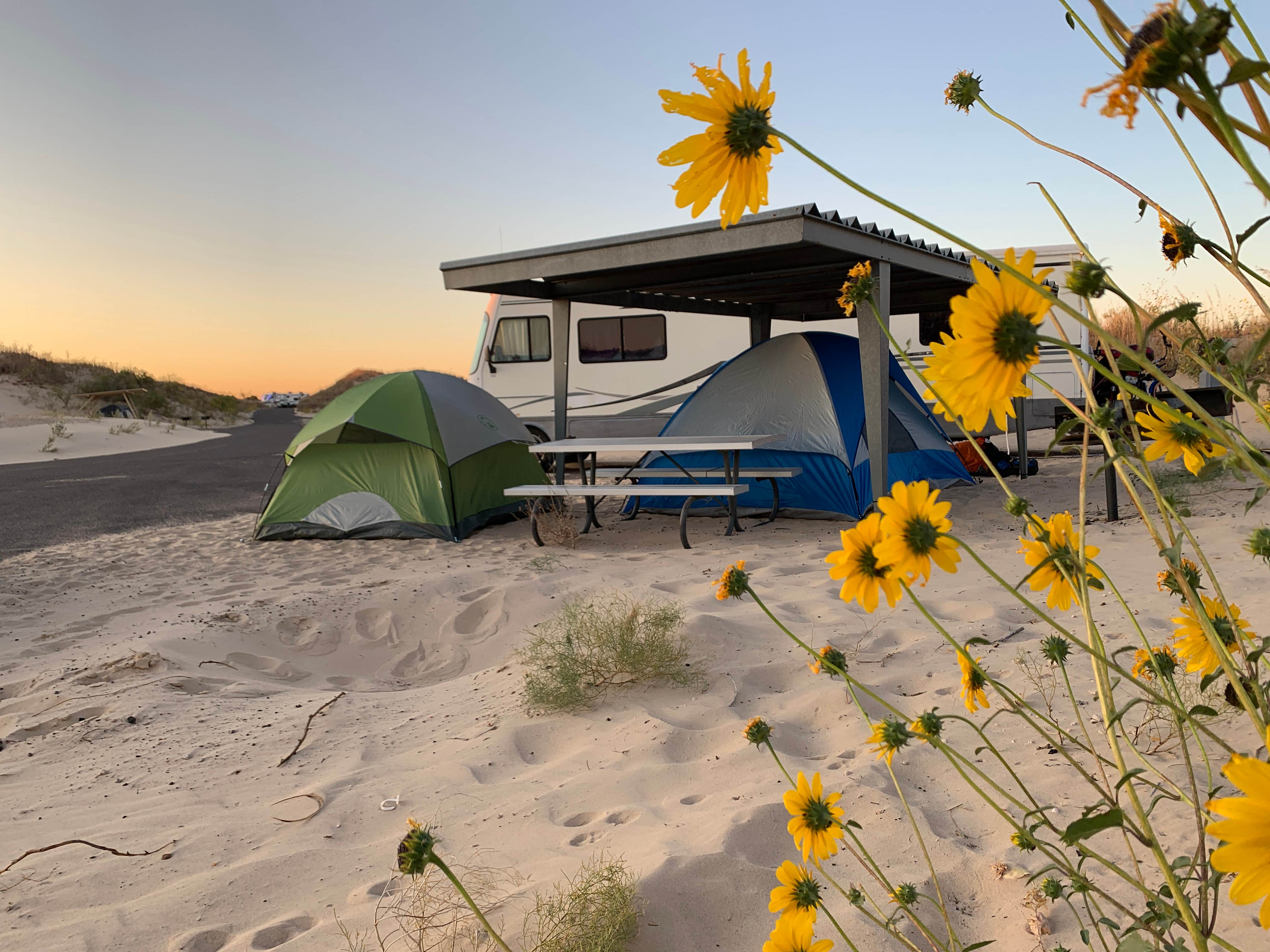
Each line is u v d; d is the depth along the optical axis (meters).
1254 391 0.77
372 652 5.00
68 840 2.75
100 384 44.44
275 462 19.02
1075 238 0.77
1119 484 8.41
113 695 4.14
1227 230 0.67
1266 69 0.39
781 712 3.32
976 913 1.95
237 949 2.09
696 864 2.19
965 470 9.94
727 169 0.59
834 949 1.82
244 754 3.43
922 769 2.69
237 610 5.46
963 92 0.82
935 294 10.30
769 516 8.55
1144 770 0.85
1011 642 3.77
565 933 1.87
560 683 3.58
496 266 8.32
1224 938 1.65
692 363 13.50
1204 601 0.92
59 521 10.24
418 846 1.00
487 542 7.87
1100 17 0.47
